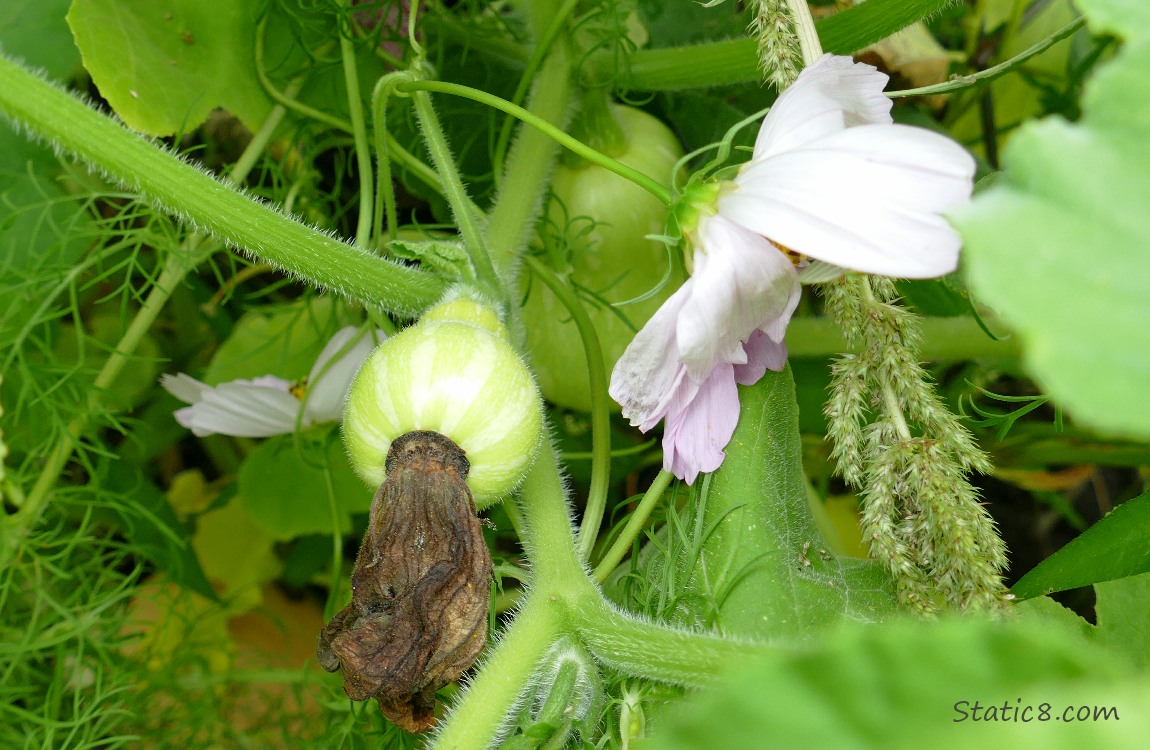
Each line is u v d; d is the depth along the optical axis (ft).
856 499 1.53
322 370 1.28
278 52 1.35
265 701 1.47
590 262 1.28
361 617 0.89
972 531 0.91
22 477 1.26
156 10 1.29
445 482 0.91
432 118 1.08
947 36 1.60
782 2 1.03
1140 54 0.64
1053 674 0.52
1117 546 0.97
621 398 0.95
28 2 1.34
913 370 0.94
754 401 1.05
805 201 0.86
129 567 1.58
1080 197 0.62
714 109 1.39
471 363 0.93
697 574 1.04
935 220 0.82
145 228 1.27
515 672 0.97
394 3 1.30
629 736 0.98
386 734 1.13
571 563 1.01
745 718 0.51
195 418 1.34
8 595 1.29
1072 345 0.59
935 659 0.52
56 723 1.17
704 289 0.90
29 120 1.01
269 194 1.39
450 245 1.05
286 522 1.49
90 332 1.54
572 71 1.25
